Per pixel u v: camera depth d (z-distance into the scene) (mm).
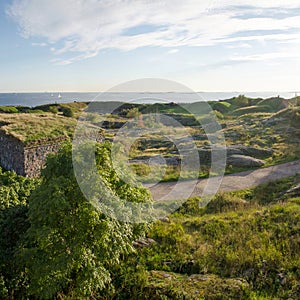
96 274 5016
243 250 6984
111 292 5773
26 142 16547
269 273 6125
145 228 6262
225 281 5812
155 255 7035
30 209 5191
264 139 22531
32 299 5656
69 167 5348
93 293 5711
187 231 8648
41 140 17344
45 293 4980
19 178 7348
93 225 5043
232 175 15625
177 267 6621
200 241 7785
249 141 22188
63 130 19516
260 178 15102
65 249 5090
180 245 7465
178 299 5355
